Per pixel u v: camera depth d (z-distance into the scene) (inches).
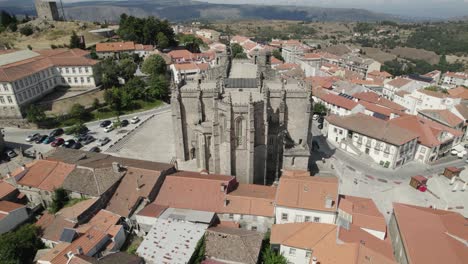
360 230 2326.5
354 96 5841.5
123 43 7514.8
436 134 4222.4
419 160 4197.8
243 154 3262.8
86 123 4936.0
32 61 5275.6
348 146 4350.4
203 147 3388.3
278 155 3484.3
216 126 3161.9
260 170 3452.3
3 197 2733.8
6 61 5324.8
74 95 5305.1
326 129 4894.2
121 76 5959.6
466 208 3230.8
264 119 3193.9
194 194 2699.3
